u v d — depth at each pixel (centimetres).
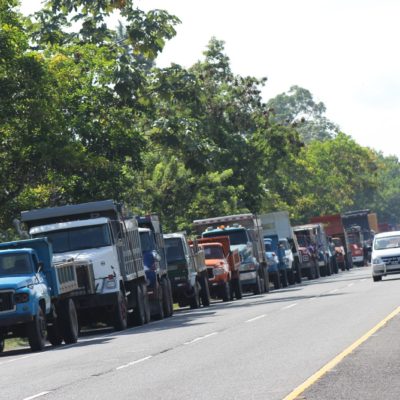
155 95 7819
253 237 8719
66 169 6494
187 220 10038
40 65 6100
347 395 2059
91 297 5119
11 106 6059
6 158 6381
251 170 11706
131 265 5553
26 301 4238
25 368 3369
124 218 5569
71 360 3469
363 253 15062
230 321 4741
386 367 2466
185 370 2775
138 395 2325
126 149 7269
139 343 3953
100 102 7225
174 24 7025
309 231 11625
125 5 6750
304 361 2736
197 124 8569
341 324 3866
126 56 7400
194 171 8438
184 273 6919
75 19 7800
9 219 6825
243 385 2345
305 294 6862
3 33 6012
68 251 5219
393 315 4047
